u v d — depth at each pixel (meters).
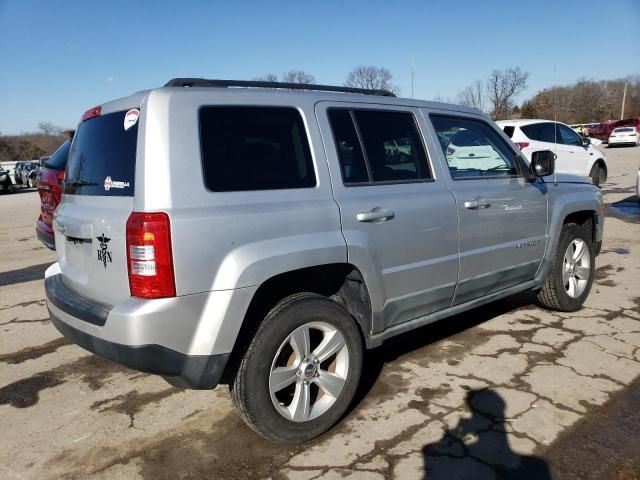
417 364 3.86
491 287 4.11
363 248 3.05
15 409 3.40
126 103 2.76
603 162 13.08
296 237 2.79
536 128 11.76
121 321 2.44
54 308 3.02
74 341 2.83
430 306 3.65
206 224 2.51
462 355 3.99
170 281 2.43
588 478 2.56
